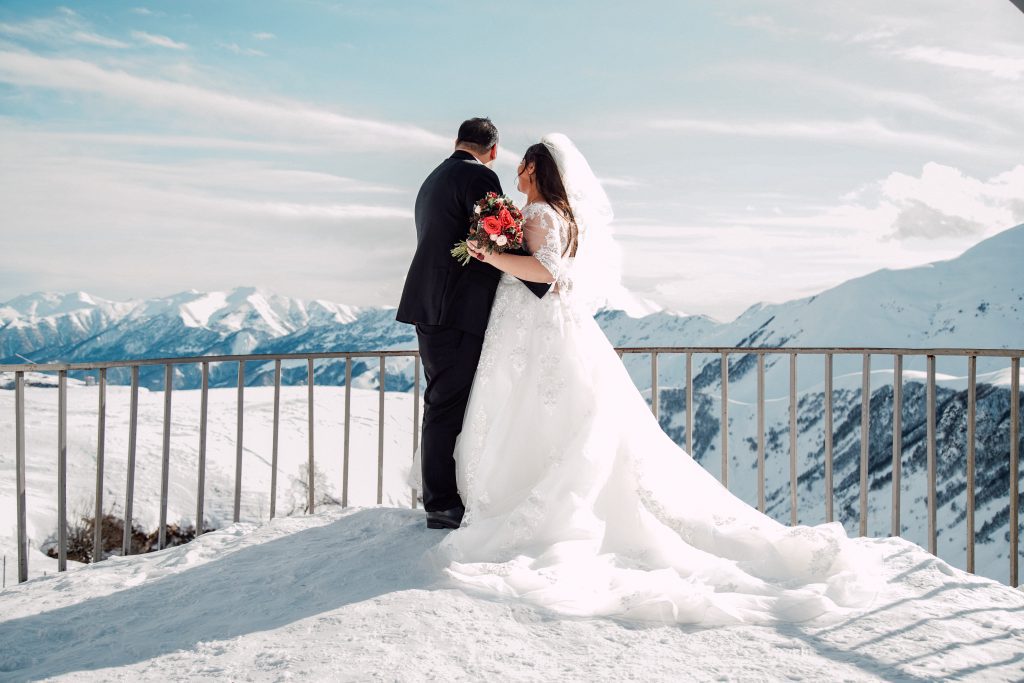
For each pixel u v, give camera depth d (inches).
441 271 125.8
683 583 97.0
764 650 85.4
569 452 113.3
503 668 80.8
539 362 119.2
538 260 116.0
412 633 88.9
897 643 87.2
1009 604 100.3
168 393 150.3
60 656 91.7
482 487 116.4
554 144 124.6
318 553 123.5
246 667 82.9
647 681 78.0
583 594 96.6
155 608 107.1
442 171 128.4
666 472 117.3
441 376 128.0
